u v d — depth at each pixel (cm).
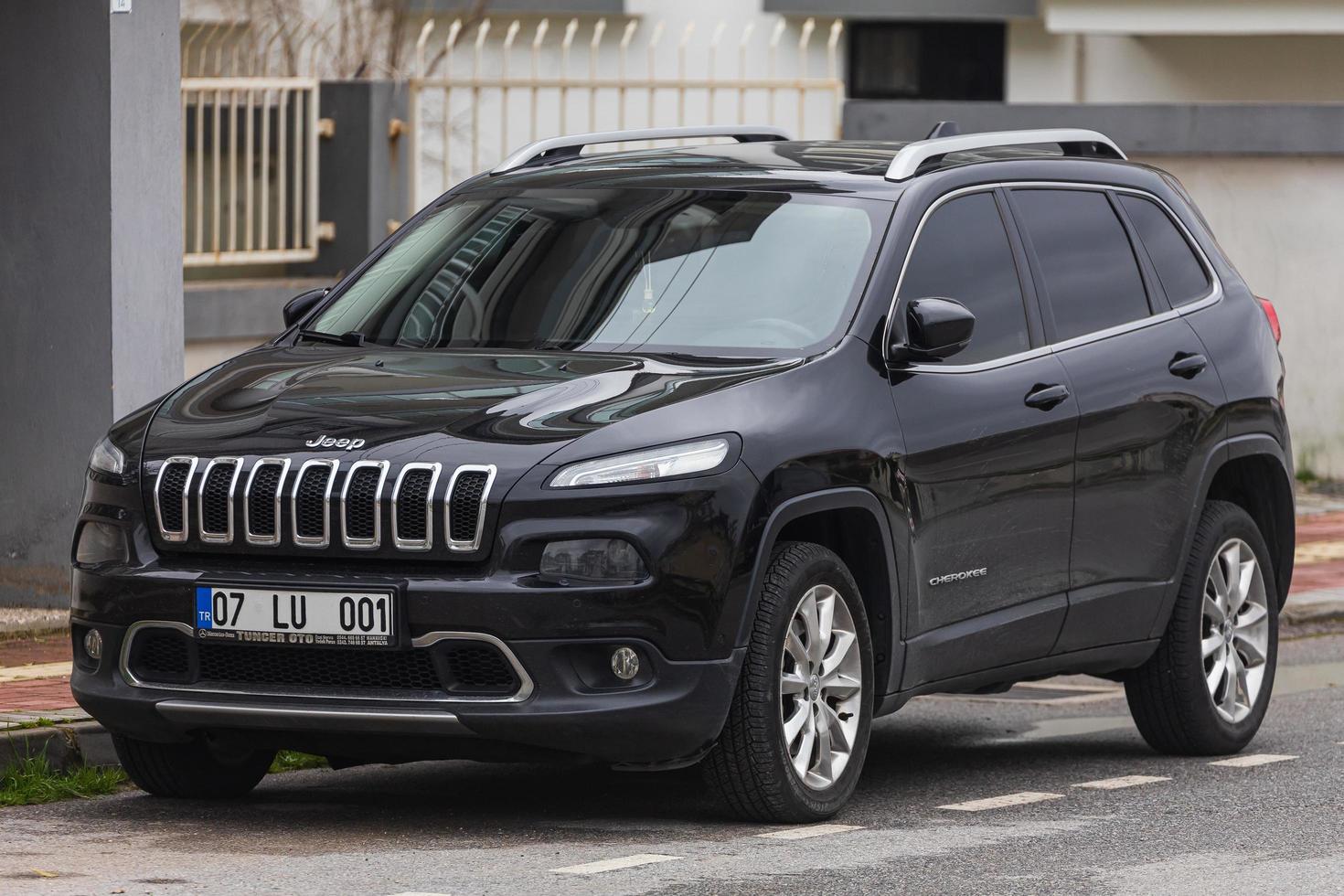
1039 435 1262
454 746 1072
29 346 1700
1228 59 3466
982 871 1040
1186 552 1391
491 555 1047
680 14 3422
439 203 1364
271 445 1087
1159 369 1366
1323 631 2069
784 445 1102
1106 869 1053
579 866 1027
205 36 2316
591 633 1042
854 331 1183
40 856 1046
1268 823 1184
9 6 1686
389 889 971
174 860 1036
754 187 1285
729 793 1116
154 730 1109
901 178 1273
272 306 2238
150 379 1706
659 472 1059
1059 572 1291
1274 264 2753
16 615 1684
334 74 2892
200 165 2256
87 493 1144
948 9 3431
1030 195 1345
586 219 1291
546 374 1145
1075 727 1587
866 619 1159
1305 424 2792
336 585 1052
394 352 1216
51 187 1686
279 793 1249
